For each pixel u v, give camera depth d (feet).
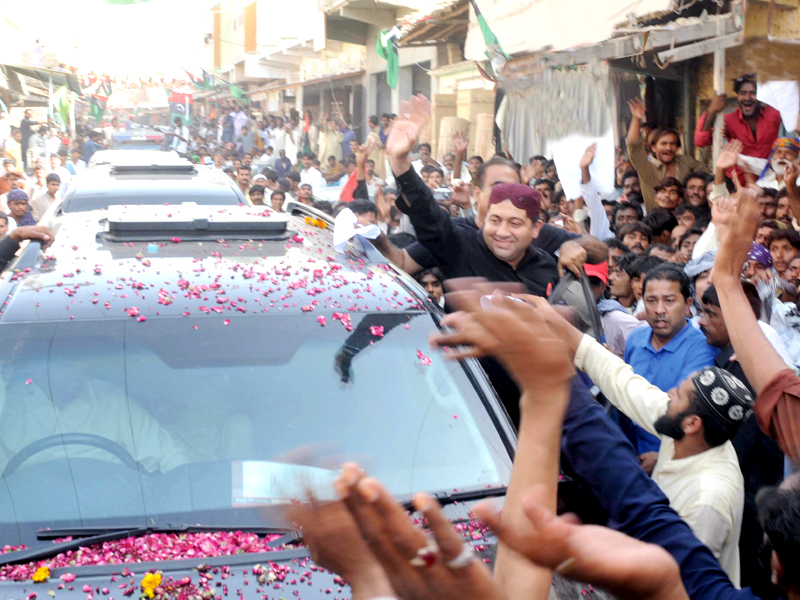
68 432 7.98
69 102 86.94
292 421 8.36
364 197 26.30
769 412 6.95
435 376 9.02
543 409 3.63
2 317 8.90
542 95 25.52
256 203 31.99
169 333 8.91
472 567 2.75
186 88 121.80
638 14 20.75
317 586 6.81
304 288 9.90
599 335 11.57
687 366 11.58
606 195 25.55
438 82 48.32
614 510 6.58
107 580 6.78
